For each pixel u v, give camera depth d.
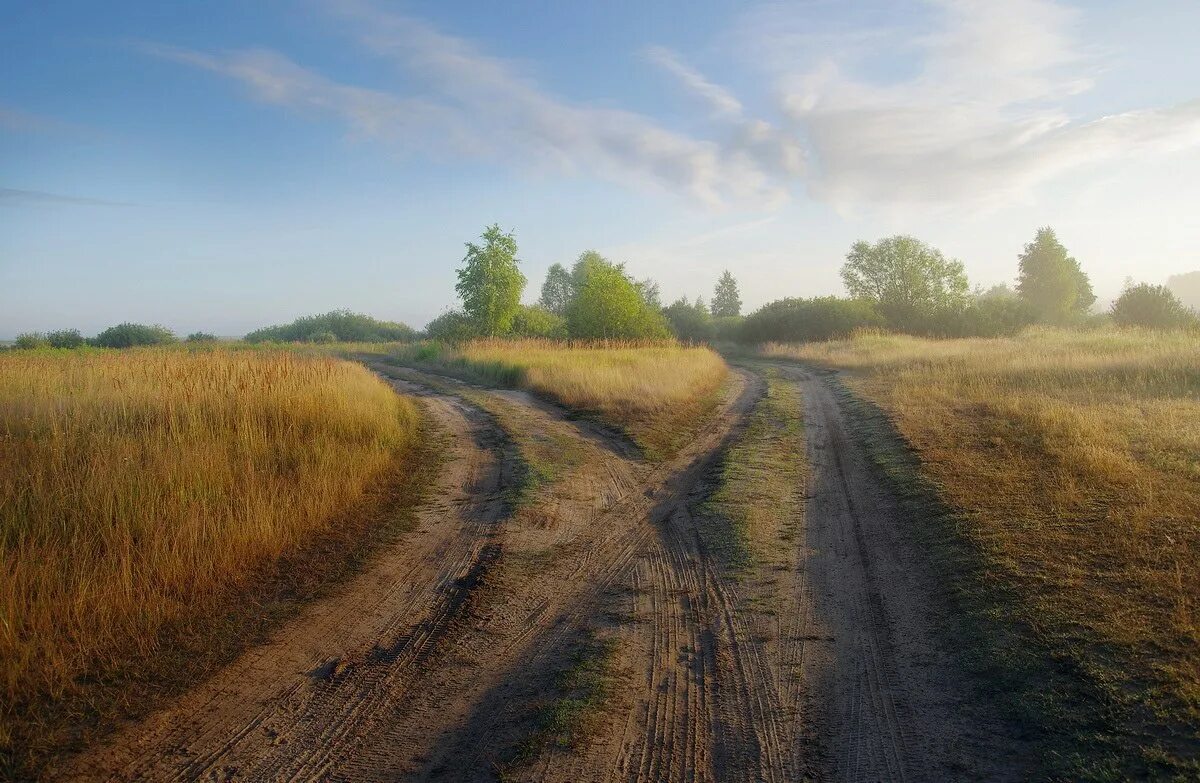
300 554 7.36
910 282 52.94
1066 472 9.04
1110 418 12.06
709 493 10.05
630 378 19.75
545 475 10.98
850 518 8.70
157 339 57.62
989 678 4.74
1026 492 8.44
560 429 14.95
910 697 4.68
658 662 5.29
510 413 16.83
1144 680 4.34
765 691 4.84
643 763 4.03
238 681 4.95
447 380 24.58
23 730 4.17
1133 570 5.87
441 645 5.57
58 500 7.00
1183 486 8.04
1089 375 18.36
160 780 3.85
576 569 7.29
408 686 4.94
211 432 10.05
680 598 6.50
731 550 7.68
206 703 4.65
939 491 8.92
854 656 5.31
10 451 8.62
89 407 10.96
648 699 4.75
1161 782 3.50
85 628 5.20
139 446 9.00
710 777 3.90
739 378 27.02
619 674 5.09
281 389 12.48
